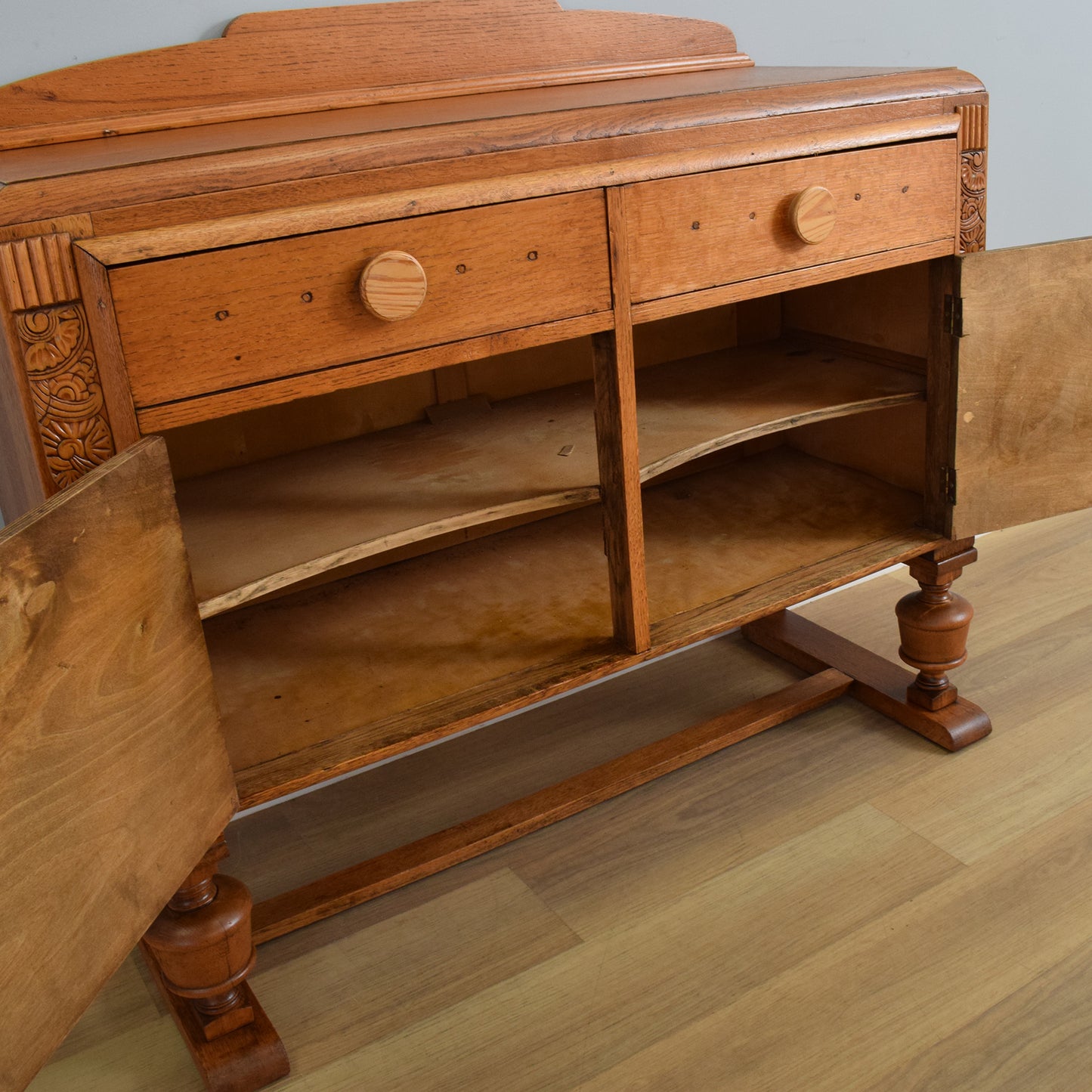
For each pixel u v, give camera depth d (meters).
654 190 1.16
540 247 1.11
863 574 1.47
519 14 1.49
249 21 1.34
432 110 1.29
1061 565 2.14
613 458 1.24
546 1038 1.20
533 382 1.67
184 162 0.96
